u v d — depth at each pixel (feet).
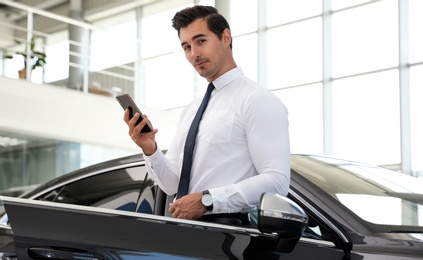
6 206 5.71
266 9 46.50
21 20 56.03
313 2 44.06
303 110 44.06
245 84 6.94
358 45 41.96
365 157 41.29
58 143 36.40
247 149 6.81
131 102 6.50
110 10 52.65
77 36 51.98
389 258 5.98
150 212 7.66
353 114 41.91
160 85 48.44
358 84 41.83
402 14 40.14
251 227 6.45
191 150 7.04
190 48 7.06
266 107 6.66
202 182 6.89
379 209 6.82
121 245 5.77
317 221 6.63
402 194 7.39
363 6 41.88
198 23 6.95
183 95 47.34
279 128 6.64
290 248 6.06
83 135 37.09
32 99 35.06
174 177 7.20
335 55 42.96
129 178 8.09
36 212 5.79
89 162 37.55
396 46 40.45
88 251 5.69
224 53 7.04
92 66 51.85
